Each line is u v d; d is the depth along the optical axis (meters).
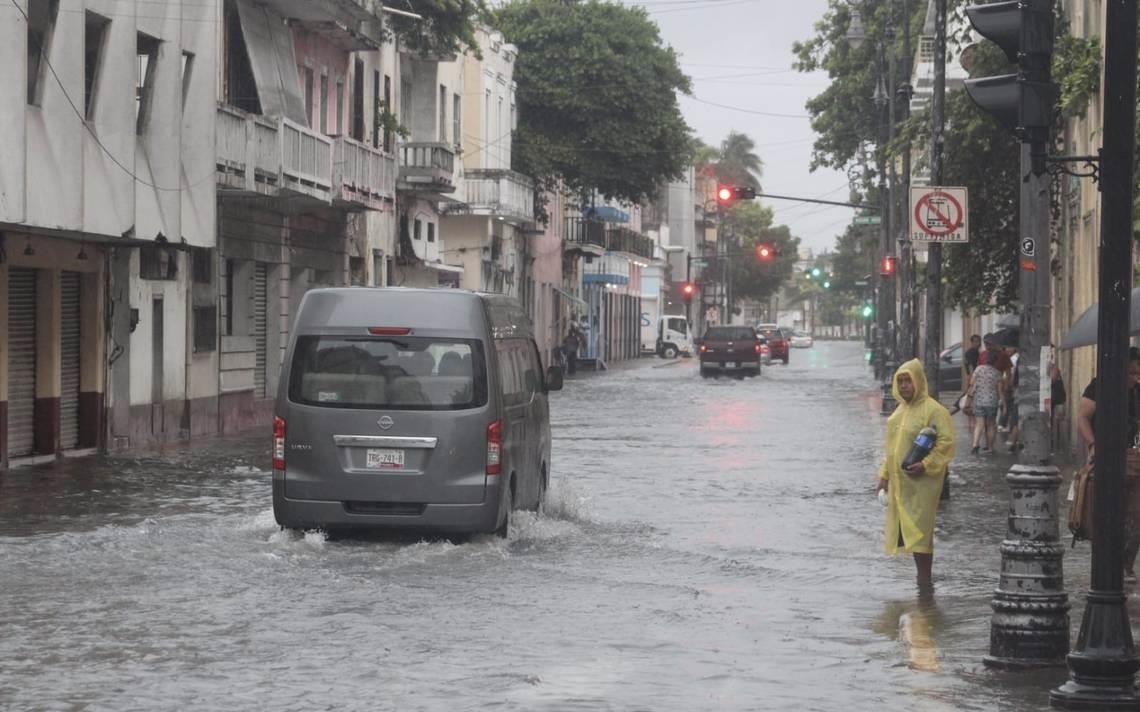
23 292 33.66
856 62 79.38
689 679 12.16
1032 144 12.60
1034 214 13.14
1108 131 11.40
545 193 102.00
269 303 48.84
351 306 20.17
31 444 34.09
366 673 12.24
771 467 33.62
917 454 17.27
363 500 19.78
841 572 18.70
